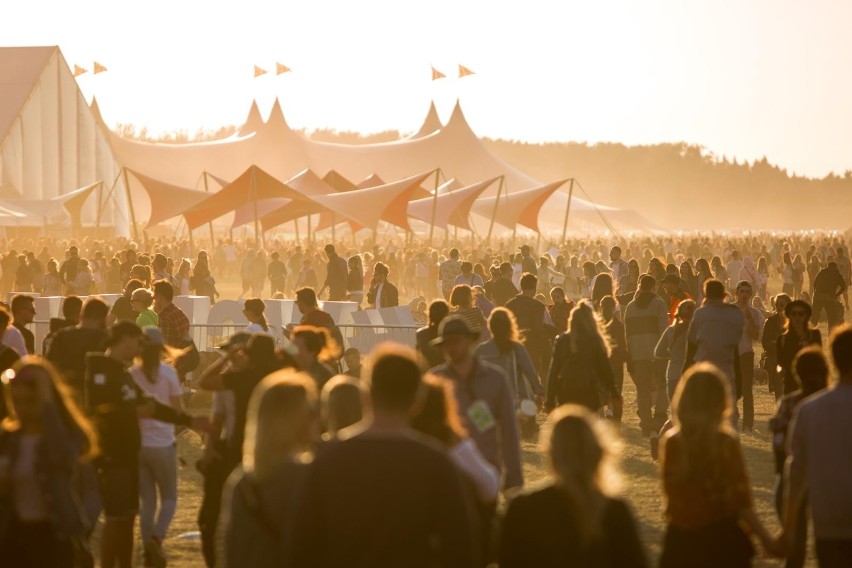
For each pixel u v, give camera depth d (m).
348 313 38.50
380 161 179.75
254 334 15.48
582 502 8.88
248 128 196.88
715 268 64.19
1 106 138.12
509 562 9.08
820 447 12.01
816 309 49.94
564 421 9.16
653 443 22.42
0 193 136.88
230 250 102.31
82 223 144.62
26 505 12.45
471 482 11.20
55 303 40.09
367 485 8.42
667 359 29.86
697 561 11.52
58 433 12.44
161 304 27.44
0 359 17.94
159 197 90.19
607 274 37.47
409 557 8.41
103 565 15.64
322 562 8.48
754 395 37.16
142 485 17.08
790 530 12.23
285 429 9.89
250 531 9.99
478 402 14.02
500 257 77.75
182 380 27.94
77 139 146.38
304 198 82.62
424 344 23.14
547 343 32.38
